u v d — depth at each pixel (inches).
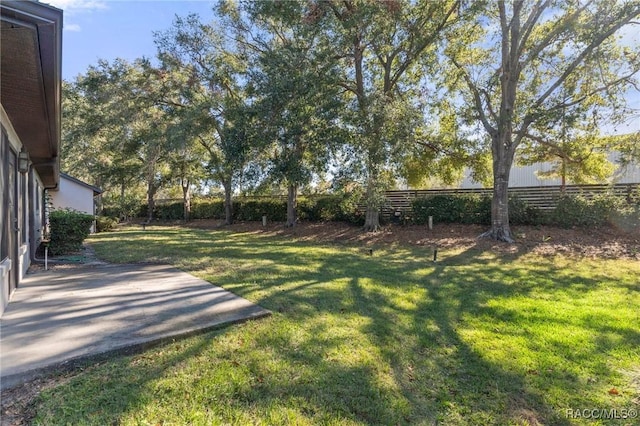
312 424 86.4
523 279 245.6
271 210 732.7
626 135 399.9
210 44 605.0
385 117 375.9
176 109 661.9
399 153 386.0
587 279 246.4
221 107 579.8
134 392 95.0
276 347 124.6
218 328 138.9
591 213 402.6
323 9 390.9
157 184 1005.2
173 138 591.8
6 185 177.0
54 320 142.0
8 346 115.4
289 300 179.2
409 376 111.1
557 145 451.8
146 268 264.7
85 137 756.0
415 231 497.0
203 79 617.6
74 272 249.3
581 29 353.4
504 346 132.6
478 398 100.5
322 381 104.6
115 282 214.7
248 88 457.7
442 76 474.3
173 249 384.2
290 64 378.9
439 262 315.6
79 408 88.1
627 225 382.6
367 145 381.4
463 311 171.8
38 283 212.1
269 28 527.8
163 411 88.1
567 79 395.5
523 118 400.2
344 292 200.4
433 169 536.1
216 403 92.2
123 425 82.7
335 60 406.9
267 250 383.6
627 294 206.2
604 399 100.3
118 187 1055.6
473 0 388.5
